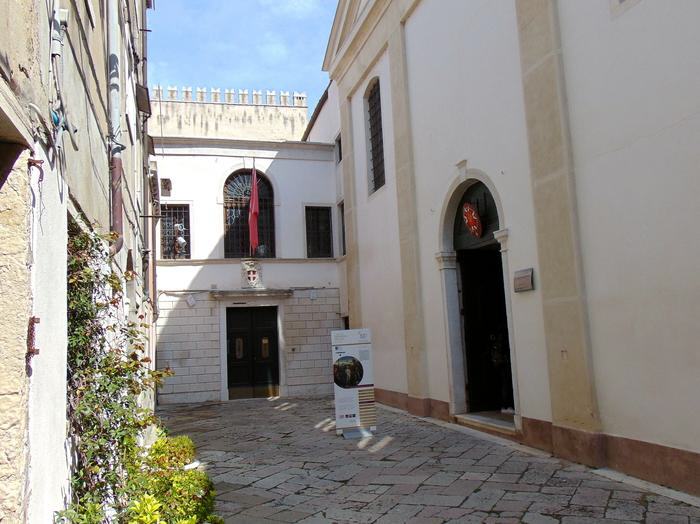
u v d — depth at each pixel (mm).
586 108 7199
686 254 5781
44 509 2719
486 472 7195
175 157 18734
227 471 8016
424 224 12180
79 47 4027
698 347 5645
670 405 5969
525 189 8602
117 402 4293
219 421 13547
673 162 5934
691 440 5723
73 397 3781
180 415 15039
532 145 8164
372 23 14852
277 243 19188
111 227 6004
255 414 14609
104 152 5613
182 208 18812
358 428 10398
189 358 17922
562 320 7559
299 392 18625
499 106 9258
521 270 8641
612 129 6781
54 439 2984
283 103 30328
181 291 18125
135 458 4449
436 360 11695
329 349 19031
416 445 9234
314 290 19156
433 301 11781
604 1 6883
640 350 6379
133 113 9469
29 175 2516
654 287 6184
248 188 19406
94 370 4043
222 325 18234
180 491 4852
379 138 15148
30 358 2473
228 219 19156
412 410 12508
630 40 6496
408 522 5516
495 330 11430
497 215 9797
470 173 10211
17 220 2451
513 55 8867
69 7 3609
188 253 18656
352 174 16828
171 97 29047
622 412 6648
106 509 3895
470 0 10172
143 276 12031
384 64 14398
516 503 5852
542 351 8219
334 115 19734
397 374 13617
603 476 6602
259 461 8641
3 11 2209
